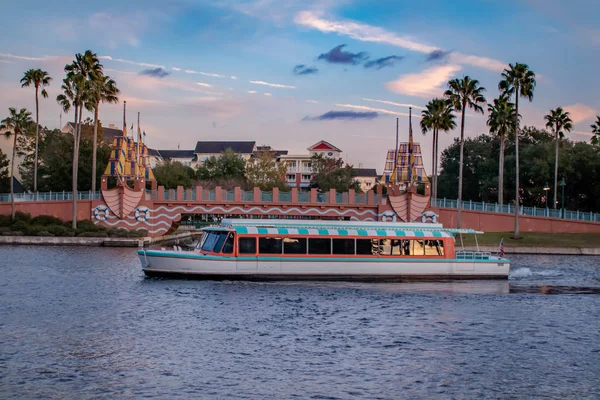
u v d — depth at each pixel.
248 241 40.78
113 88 86.12
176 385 20.95
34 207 79.19
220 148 180.75
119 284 39.69
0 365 22.64
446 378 22.36
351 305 34.50
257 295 36.53
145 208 80.88
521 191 111.38
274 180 131.88
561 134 98.62
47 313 31.14
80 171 99.62
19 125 81.81
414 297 37.44
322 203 82.62
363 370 23.03
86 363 23.11
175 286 38.84
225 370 22.62
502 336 28.41
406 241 42.75
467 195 128.00
